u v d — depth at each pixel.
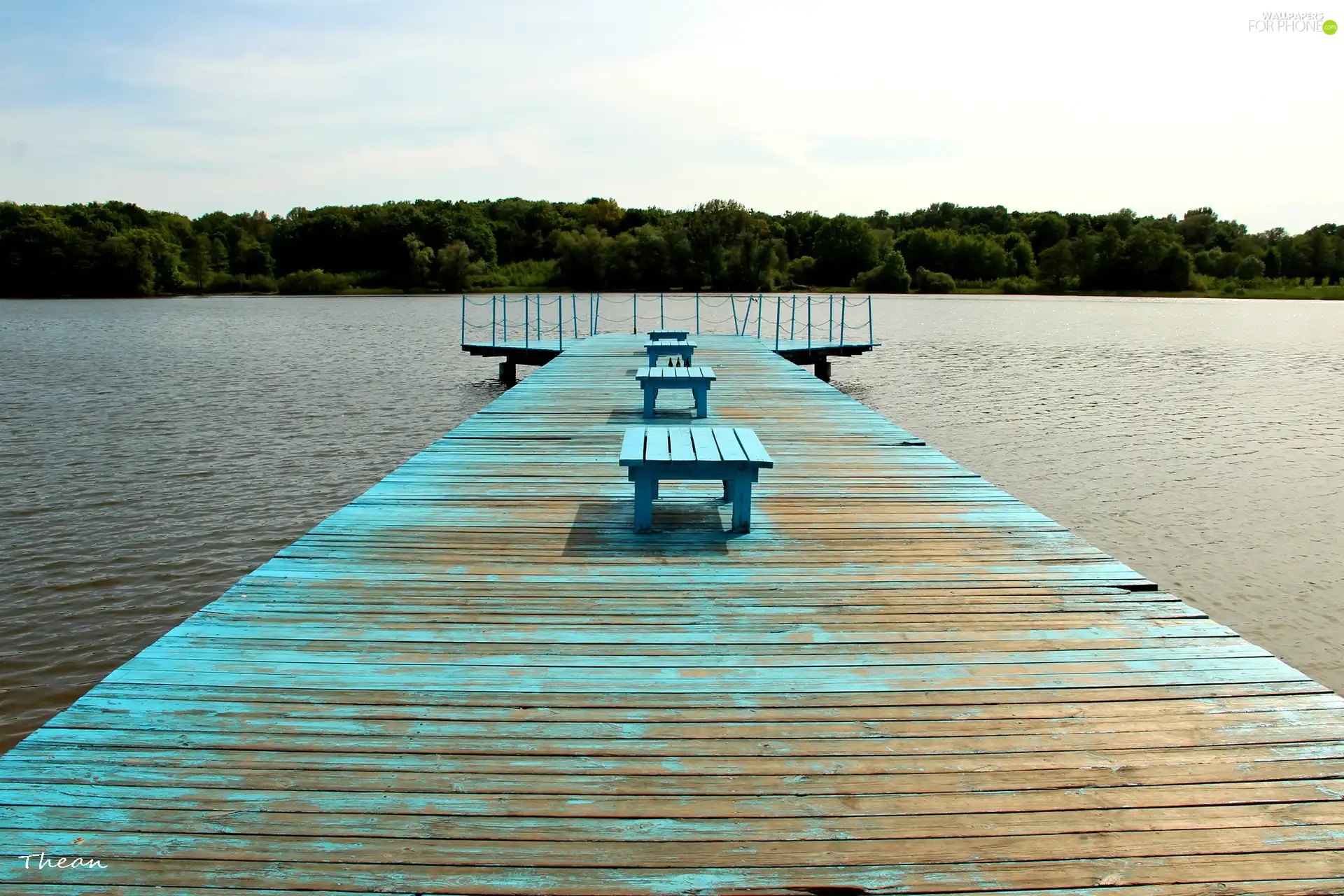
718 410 10.46
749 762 2.85
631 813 2.58
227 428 14.36
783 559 4.91
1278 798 2.65
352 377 21.06
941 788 2.70
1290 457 12.68
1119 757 2.88
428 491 6.41
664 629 3.93
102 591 7.51
